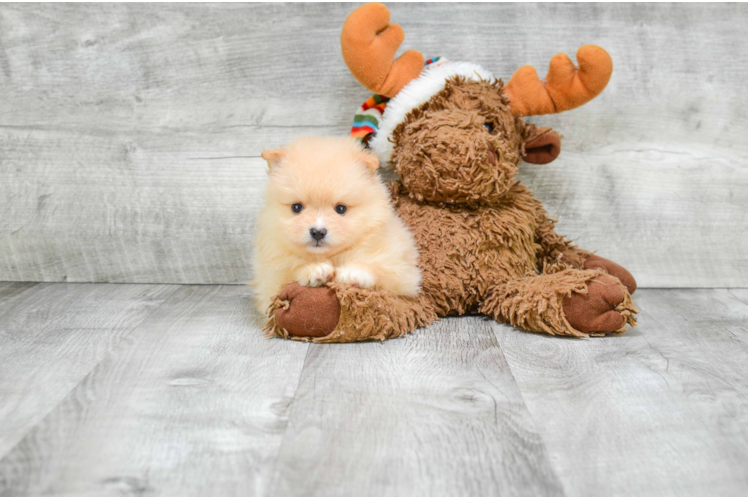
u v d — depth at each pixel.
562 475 0.71
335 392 0.92
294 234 1.14
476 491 0.68
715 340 1.20
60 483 0.68
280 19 1.56
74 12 1.55
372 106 1.43
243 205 1.62
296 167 1.17
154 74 1.58
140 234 1.64
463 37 1.56
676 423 0.84
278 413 0.85
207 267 1.65
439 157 1.24
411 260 1.26
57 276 1.65
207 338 1.18
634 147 1.60
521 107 1.37
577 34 1.56
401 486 0.68
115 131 1.60
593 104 1.58
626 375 1.00
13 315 1.33
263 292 1.25
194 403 0.88
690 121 1.59
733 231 1.63
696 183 1.62
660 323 1.31
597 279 1.22
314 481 0.69
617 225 1.63
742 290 1.63
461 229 1.31
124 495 0.66
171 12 1.56
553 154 1.43
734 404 0.90
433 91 1.32
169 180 1.62
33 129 1.59
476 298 1.33
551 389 0.94
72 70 1.57
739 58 1.57
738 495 0.68
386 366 1.03
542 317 1.20
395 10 1.55
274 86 1.58
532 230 1.39
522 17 1.55
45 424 0.81
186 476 0.70
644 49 1.57
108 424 0.82
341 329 1.13
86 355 1.08
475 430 0.81
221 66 1.58
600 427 0.82
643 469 0.72
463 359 1.07
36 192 1.62
